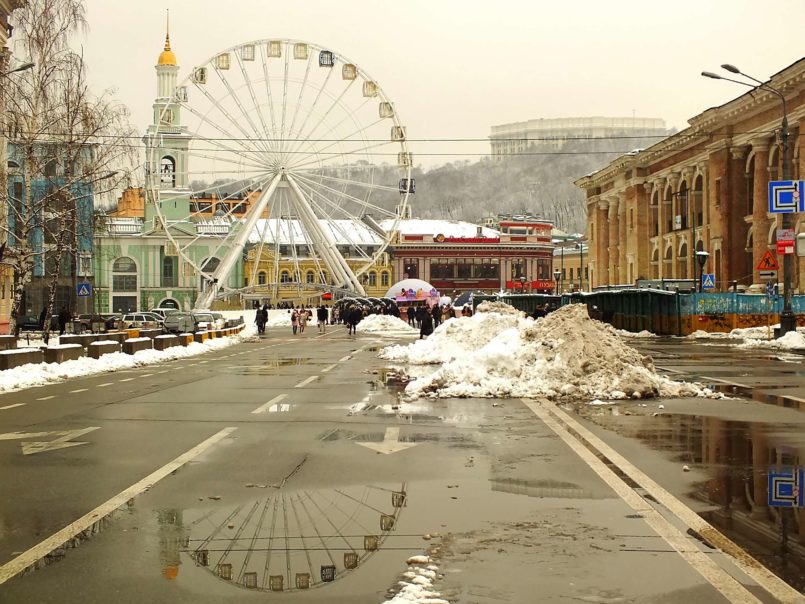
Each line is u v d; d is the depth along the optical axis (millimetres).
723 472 10664
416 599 6168
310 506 9016
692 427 14438
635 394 18703
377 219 162125
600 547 7449
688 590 6344
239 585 6578
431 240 143625
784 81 57469
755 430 14078
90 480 10500
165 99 118750
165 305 119188
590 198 111250
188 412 17172
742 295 52594
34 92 43000
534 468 10977
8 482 10422
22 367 26531
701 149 76812
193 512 8812
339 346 46281
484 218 176125
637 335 54062
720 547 7414
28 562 7188
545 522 8289
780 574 6680
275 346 47031
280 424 15227
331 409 17359
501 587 6449
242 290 96438
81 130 44844
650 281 67625
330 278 135125
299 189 85438
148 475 10766
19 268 42375
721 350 38062
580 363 19875
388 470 10906
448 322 33188
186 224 118812
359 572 6848
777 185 40094
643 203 92750
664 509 8766
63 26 44188
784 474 10531
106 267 117812
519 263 146000
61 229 47000
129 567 7031
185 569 6969
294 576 6773
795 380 23094
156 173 80125
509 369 20156
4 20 46750
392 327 74375
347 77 78750
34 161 42688
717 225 71000
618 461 11414
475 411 16766
